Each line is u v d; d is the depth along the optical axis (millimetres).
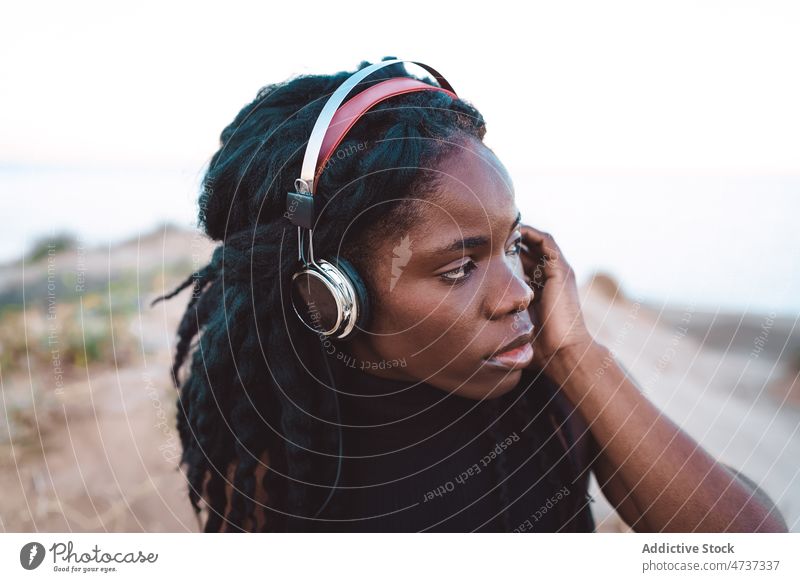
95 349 2234
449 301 591
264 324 673
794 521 1650
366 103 595
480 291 594
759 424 2057
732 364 2338
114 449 1799
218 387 729
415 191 564
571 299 752
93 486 1666
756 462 1905
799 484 1786
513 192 605
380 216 573
